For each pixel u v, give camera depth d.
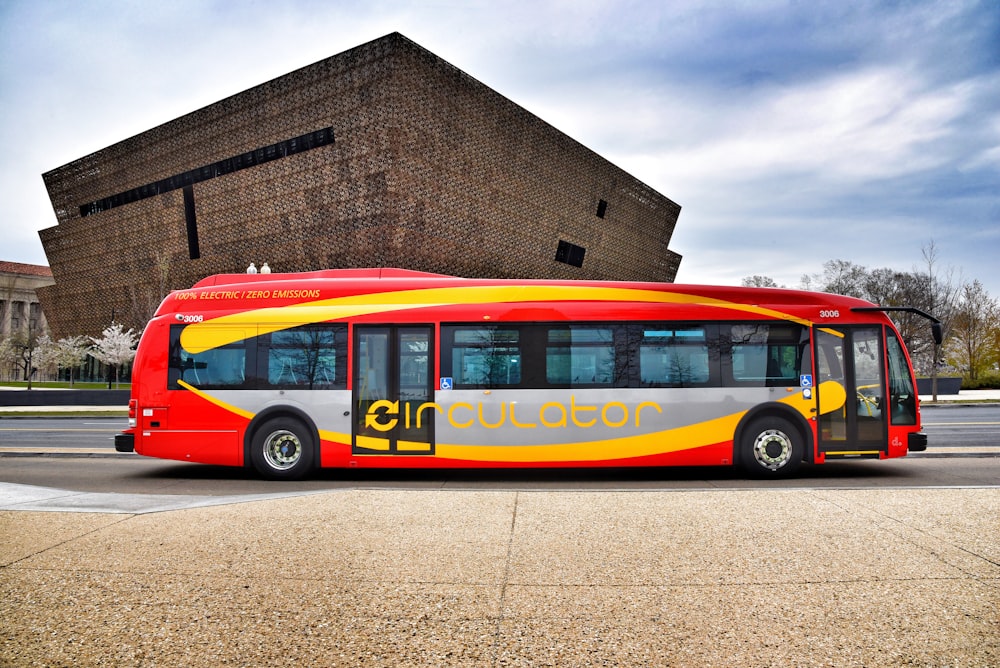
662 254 83.62
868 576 4.76
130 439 11.54
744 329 11.62
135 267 68.50
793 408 11.41
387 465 11.36
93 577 4.73
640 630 3.83
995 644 3.63
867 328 11.69
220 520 6.52
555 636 3.74
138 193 67.38
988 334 54.59
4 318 82.88
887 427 11.49
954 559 5.15
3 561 5.11
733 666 3.38
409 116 47.28
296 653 3.51
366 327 11.61
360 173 48.00
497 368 11.47
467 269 53.97
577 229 68.12
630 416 11.35
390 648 3.58
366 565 5.03
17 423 27.25
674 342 11.55
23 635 3.74
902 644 3.64
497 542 5.69
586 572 4.87
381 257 47.16
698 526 6.21
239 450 11.46
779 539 5.73
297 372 11.55
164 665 3.38
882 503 7.18
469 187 53.53
